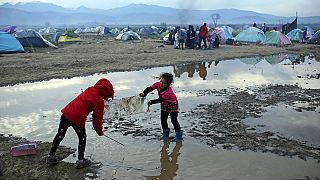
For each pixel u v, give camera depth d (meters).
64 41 42.41
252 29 41.75
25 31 31.53
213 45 34.00
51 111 10.57
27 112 10.44
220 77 17.39
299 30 45.50
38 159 6.94
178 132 8.24
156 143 8.04
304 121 9.84
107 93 6.70
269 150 7.62
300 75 18.47
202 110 10.93
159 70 19.36
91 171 6.49
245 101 12.16
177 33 31.83
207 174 6.45
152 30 66.69
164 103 8.14
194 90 14.05
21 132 8.69
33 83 14.98
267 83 15.91
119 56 24.84
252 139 8.30
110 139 8.22
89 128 9.01
